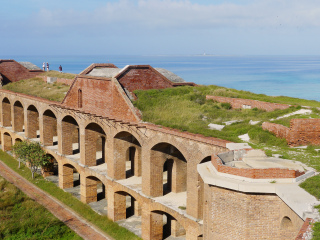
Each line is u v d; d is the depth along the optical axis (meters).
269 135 20.12
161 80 31.92
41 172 37.66
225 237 13.66
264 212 12.91
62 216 28.38
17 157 42.59
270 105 26.77
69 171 33.88
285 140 19.34
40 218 27.33
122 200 27.25
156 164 23.59
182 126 21.44
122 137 26.77
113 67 35.91
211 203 13.98
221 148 18.11
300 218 11.27
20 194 31.84
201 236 20.30
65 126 33.38
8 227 25.59
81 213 28.78
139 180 26.98
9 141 46.91
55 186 34.31
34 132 40.91
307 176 13.76
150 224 23.80
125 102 25.70
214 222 13.97
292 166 14.51
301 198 11.70
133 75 29.52
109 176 27.36
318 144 19.03
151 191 23.69
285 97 31.78
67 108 31.53
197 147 19.70
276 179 13.10
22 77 55.00
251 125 22.16
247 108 28.55
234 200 13.26
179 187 24.88
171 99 29.02
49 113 36.81
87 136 29.98
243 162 15.17
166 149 23.83
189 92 32.03
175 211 21.61
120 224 26.62
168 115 25.33
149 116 24.67
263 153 15.80
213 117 26.31
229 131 22.02
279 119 22.05
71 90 32.00
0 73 52.34
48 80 48.41
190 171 20.30
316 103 28.42
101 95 28.14
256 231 13.01
